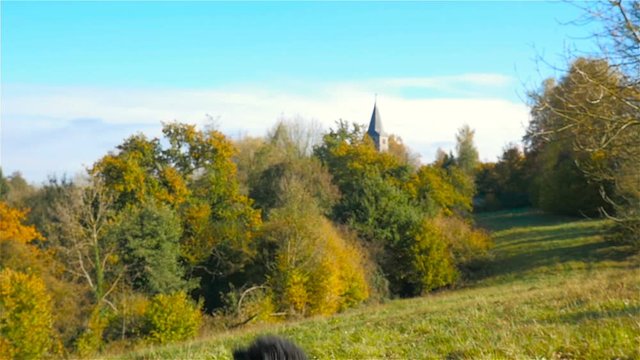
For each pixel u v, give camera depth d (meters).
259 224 39.34
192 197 42.22
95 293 32.09
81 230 33.19
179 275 36.53
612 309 11.98
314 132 64.44
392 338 12.38
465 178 56.84
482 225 55.78
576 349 8.09
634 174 15.98
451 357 9.16
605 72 10.66
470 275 42.72
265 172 48.94
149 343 26.08
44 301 25.97
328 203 43.97
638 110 10.34
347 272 34.69
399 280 40.78
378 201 41.44
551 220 56.44
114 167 40.62
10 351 24.70
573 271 36.97
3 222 35.41
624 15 10.19
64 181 43.81
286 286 32.38
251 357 3.59
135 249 34.69
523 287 28.91
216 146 43.69
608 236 38.59
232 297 31.64
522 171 70.69
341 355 10.63
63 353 27.62
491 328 11.78
